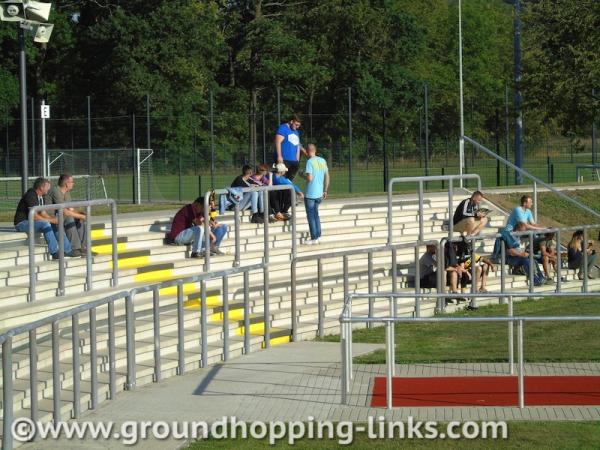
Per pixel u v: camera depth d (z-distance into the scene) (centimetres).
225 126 6756
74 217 1938
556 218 3497
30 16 2073
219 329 1838
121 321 1742
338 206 2800
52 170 4850
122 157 4806
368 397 1444
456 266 2356
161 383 1571
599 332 2027
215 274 1719
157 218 2330
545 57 4869
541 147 6462
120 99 7650
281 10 9488
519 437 1215
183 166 5594
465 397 1430
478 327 2105
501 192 3541
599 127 6122
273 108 8719
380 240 2589
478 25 10688
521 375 1349
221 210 2395
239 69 8888
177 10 7938
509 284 2559
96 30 7800
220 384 1555
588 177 5928
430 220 2806
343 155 5681
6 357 1162
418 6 10681
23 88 2119
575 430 1240
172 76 7912
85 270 1919
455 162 6000
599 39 4778
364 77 8281
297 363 1720
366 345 1898
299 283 2205
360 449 1189
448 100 9012
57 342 1291
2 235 1928
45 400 1400
